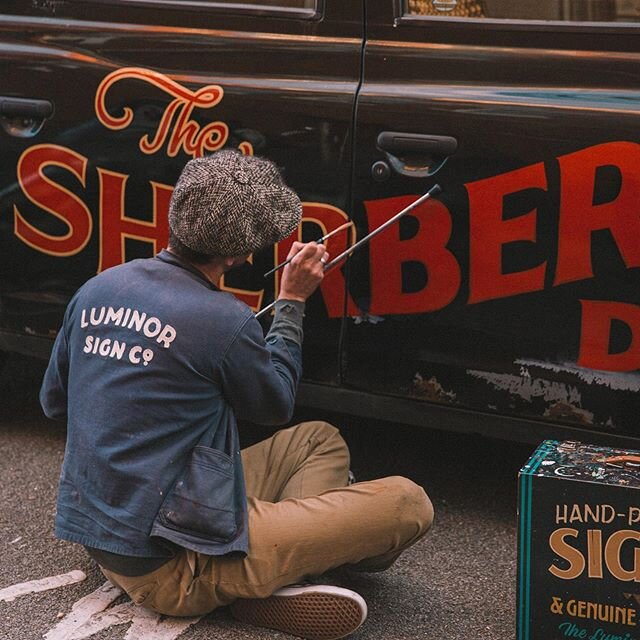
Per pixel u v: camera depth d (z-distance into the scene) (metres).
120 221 3.29
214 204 2.41
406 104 2.97
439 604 2.85
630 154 2.76
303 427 2.95
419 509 2.65
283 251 3.12
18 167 3.38
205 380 2.50
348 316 3.10
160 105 3.20
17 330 3.52
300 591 2.61
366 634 2.71
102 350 2.53
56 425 3.90
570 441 2.83
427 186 2.96
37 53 3.33
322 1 3.08
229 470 2.54
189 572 2.55
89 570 2.97
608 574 2.47
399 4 3.02
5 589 2.88
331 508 2.61
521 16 2.92
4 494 3.39
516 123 2.87
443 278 2.98
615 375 2.86
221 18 3.18
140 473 2.48
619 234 2.79
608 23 2.85
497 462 3.66
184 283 2.52
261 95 3.11
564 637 2.54
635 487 2.41
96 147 3.28
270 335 2.69
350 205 3.04
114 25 3.28
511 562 3.06
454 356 3.02
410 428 3.90
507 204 2.89
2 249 3.46
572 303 2.86
